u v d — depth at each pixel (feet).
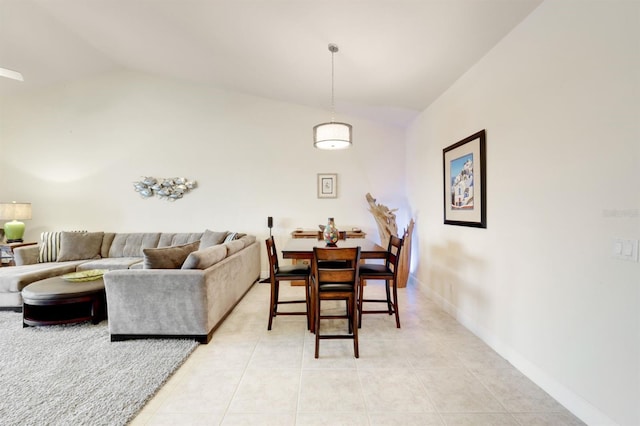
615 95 4.75
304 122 16.02
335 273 7.63
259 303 12.01
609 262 4.88
